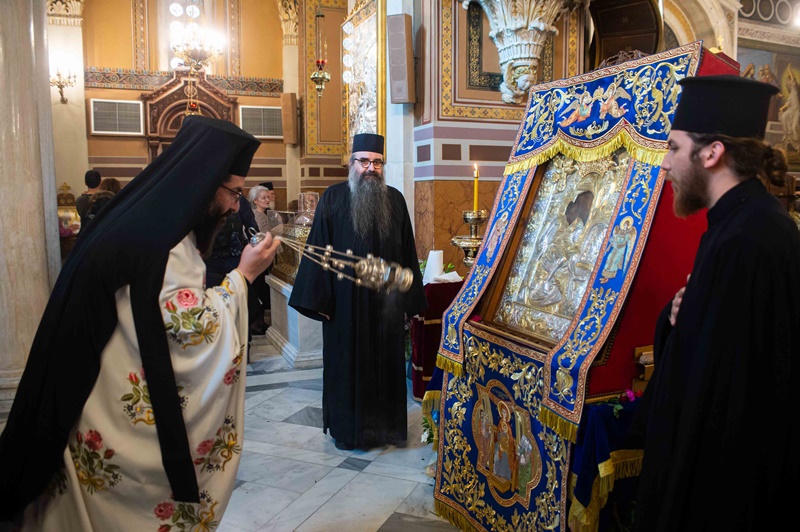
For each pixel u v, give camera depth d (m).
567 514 1.90
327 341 3.35
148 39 13.16
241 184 1.64
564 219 2.31
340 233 3.28
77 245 1.53
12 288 4.07
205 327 1.48
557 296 2.20
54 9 12.12
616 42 4.20
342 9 10.25
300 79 11.07
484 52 5.28
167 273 1.45
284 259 5.98
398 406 3.39
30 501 1.44
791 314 1.25
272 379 4.79
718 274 1.31
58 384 1.40
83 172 12.46
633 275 1.85
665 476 1.39
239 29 13.70
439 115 5.14
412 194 5.54
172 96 12.94
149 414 1.44
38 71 4.79
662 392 1.42
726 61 1.88
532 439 2.07
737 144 1.35
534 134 2.51
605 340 1.83
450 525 2.57
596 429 1.78
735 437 1.25
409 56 5.21
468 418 2.48
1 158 4.02
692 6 8.02
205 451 1.52
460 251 5.30
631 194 1.96
